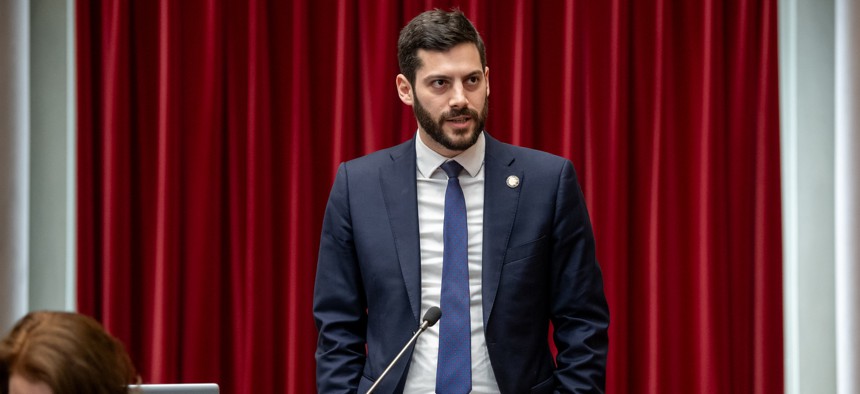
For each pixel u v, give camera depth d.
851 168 6.56
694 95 6.48
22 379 1.98
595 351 4.22
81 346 2.02
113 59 6.34
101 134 6.47
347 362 4.31
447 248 4.20
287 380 6.42
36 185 6.57
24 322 2.11
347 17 6.41
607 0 6.48
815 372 6.69
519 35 6.39
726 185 6.58
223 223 6.55
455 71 4.08
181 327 6.48
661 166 6.43
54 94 6.59
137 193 6.51
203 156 6.40
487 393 4.15
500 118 6.51
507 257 4.21
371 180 4.42
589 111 6.46
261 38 6.42
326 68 6.53
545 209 4.29
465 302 4.15
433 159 4.34
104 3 6.41
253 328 6.39
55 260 6.59
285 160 6.51
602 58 6.48
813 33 6.69
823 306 6.69
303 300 6.41
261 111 6.41
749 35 6.50
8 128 6.38
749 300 6.57
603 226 6.47
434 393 4.11
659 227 6.43
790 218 6.73
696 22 6.50
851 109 6.55
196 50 6.45
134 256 6.52
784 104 6.74
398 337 4.19
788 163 6.74
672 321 6.50
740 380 6.60
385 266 4.25
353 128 6.47
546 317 4.38
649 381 6.46
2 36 6.35
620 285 6.41
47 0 6.58
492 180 4.31
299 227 6.39
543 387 4.21
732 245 6.54
